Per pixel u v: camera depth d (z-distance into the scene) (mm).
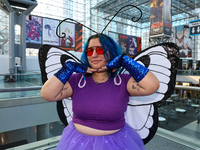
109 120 954
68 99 1337
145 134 1207
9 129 4070
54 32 19172
